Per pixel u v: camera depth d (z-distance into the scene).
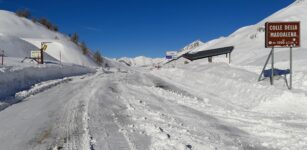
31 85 22.52
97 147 7.68
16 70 23.95
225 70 29.59
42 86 21.83
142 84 24.56
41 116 11.49
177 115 11.78
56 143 8.08
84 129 9.46
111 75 37.62
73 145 7.88
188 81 27.56
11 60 49.62
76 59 125.31
